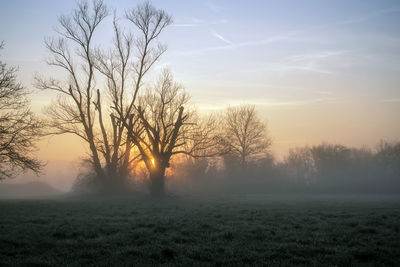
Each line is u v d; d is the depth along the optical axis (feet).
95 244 33.50
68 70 137.18
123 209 73.46
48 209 71.31
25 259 28.07
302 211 68.74
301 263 27.27
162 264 26.94
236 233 39.63
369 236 38.50
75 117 138.00
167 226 44.06
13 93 88.63
